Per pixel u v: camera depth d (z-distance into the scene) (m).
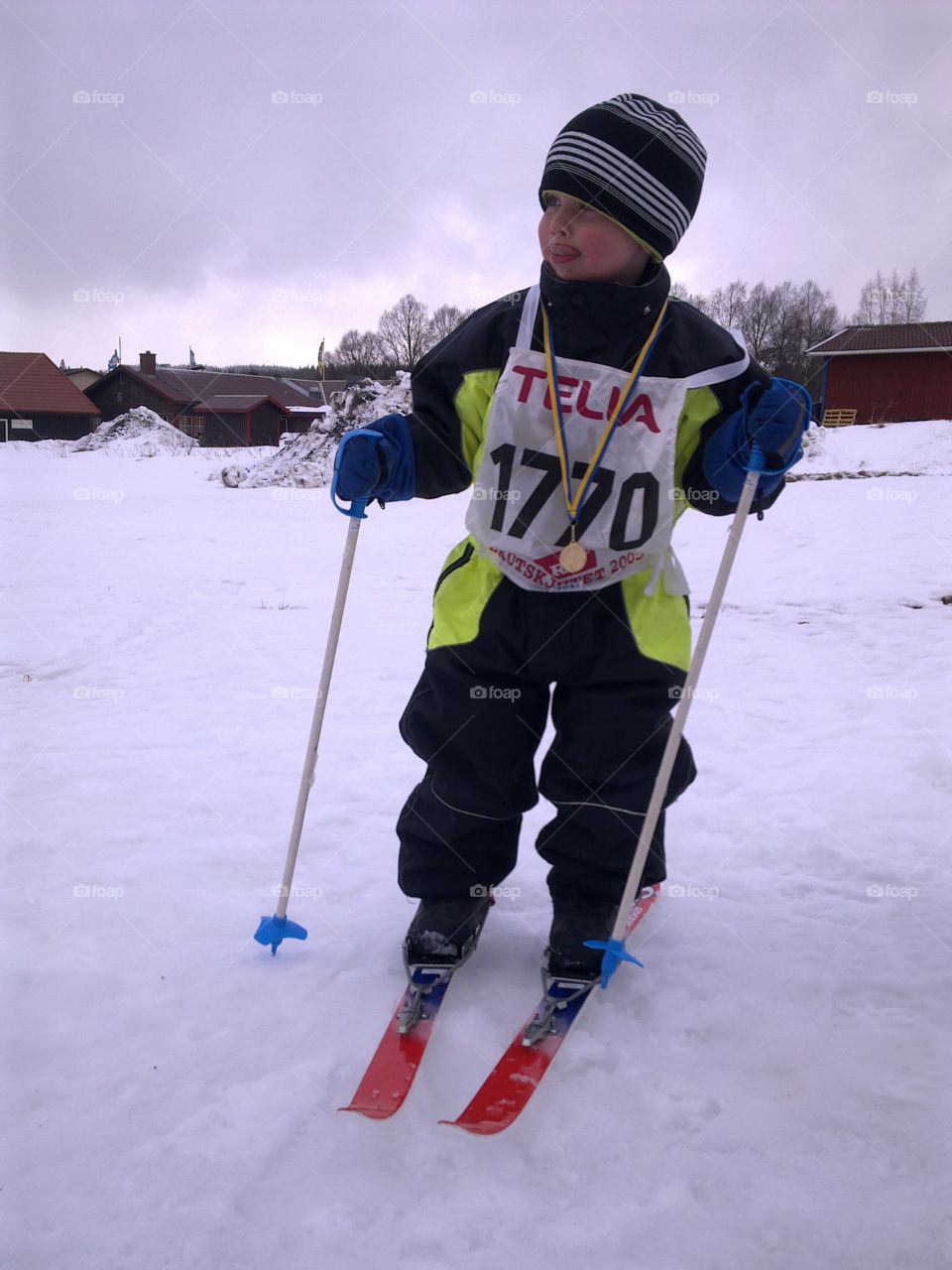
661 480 2.09
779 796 3.52
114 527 14.34
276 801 3.47
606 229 2.04
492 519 2.14
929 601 7.46
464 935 2.24
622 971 2.27
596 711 2.19
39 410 48.84
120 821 3.25
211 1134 1.73
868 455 24.28
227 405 51.88
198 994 2.15
